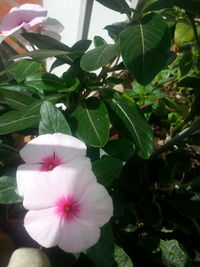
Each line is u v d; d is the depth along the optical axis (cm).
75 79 18
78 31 27
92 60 15
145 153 17
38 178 12
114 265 18
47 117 15
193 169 28
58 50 18
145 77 13
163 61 14
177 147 28
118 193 23
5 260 19
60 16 31
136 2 24
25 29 20
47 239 12
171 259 20
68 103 19
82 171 12
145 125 18
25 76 18
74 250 12
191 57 28
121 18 29
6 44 37
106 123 16
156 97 29
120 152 17
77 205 12
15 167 18
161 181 24
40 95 20
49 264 16
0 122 17
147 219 23
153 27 15
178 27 29
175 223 23
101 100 18
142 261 22
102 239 15
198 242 24
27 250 16
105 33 30
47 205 12
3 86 20
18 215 22
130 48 14
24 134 21
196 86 23
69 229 12
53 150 14
